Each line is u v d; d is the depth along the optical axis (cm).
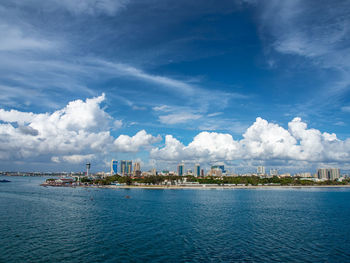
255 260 7038
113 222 12231
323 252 7781
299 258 7238
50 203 19775
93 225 11488
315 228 11156
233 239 9188
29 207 17388
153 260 6988
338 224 12125
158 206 18600
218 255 7419
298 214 15288
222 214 14975
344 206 19475
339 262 6956
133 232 10169
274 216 14438
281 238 9381
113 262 6844
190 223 12094
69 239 9069
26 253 7538
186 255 7412
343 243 8762
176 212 15650
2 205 18362
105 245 8344
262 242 8825
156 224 11794
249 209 17350
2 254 7438
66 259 7062
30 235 9619
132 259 7075
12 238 9169
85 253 7556
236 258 7181
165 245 8375
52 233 9950
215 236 9606
